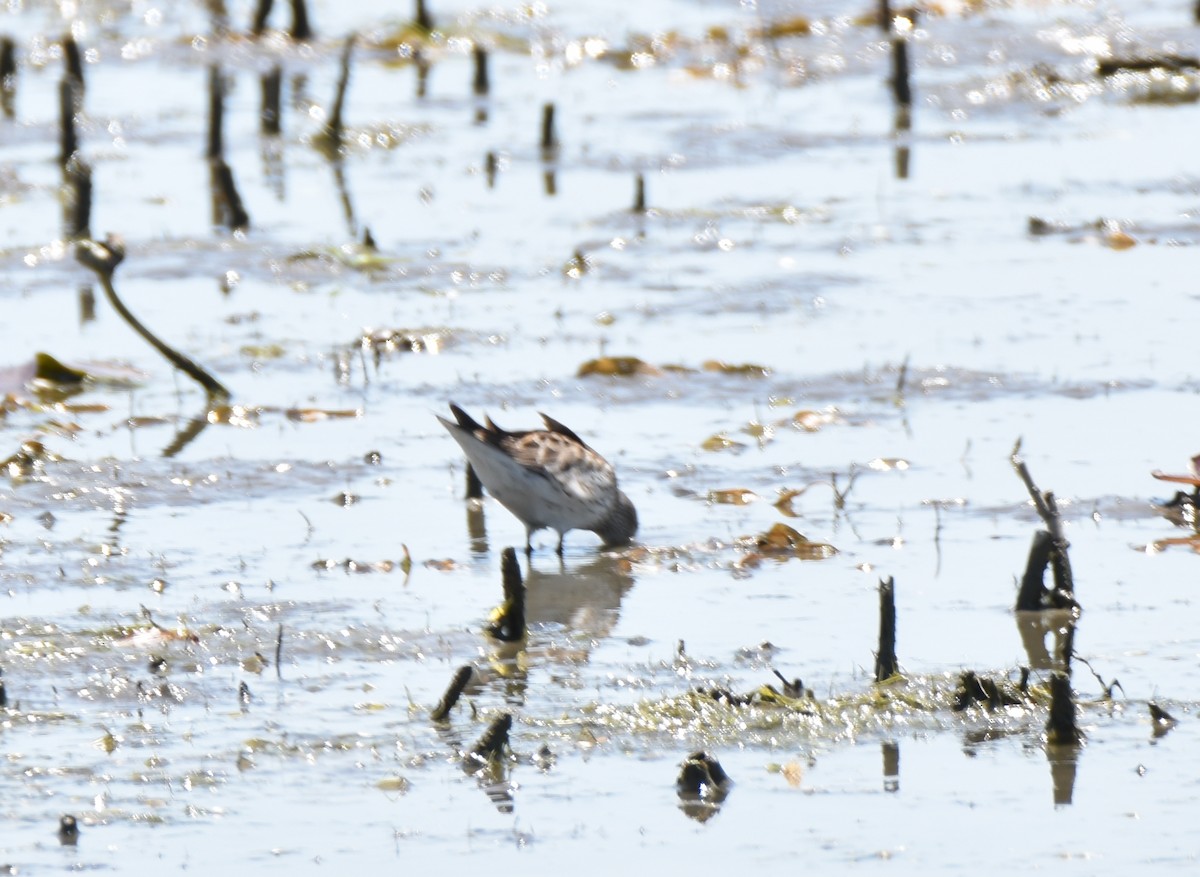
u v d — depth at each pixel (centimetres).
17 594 2356
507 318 3772
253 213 4794
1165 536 2538
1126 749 1920
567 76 6875
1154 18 7212
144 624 2238
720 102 6266
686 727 1967
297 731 1958
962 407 3138
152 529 2628
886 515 2647
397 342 3584
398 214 4775
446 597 2366
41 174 5331
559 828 1764
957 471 2820
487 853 1717
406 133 5838
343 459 2934
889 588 2055
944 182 5019
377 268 4200
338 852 1719
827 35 7188
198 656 2152
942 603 2320
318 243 4412
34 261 4300
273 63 6788
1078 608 2288
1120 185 4888
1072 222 4456
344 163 5500
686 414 3150
